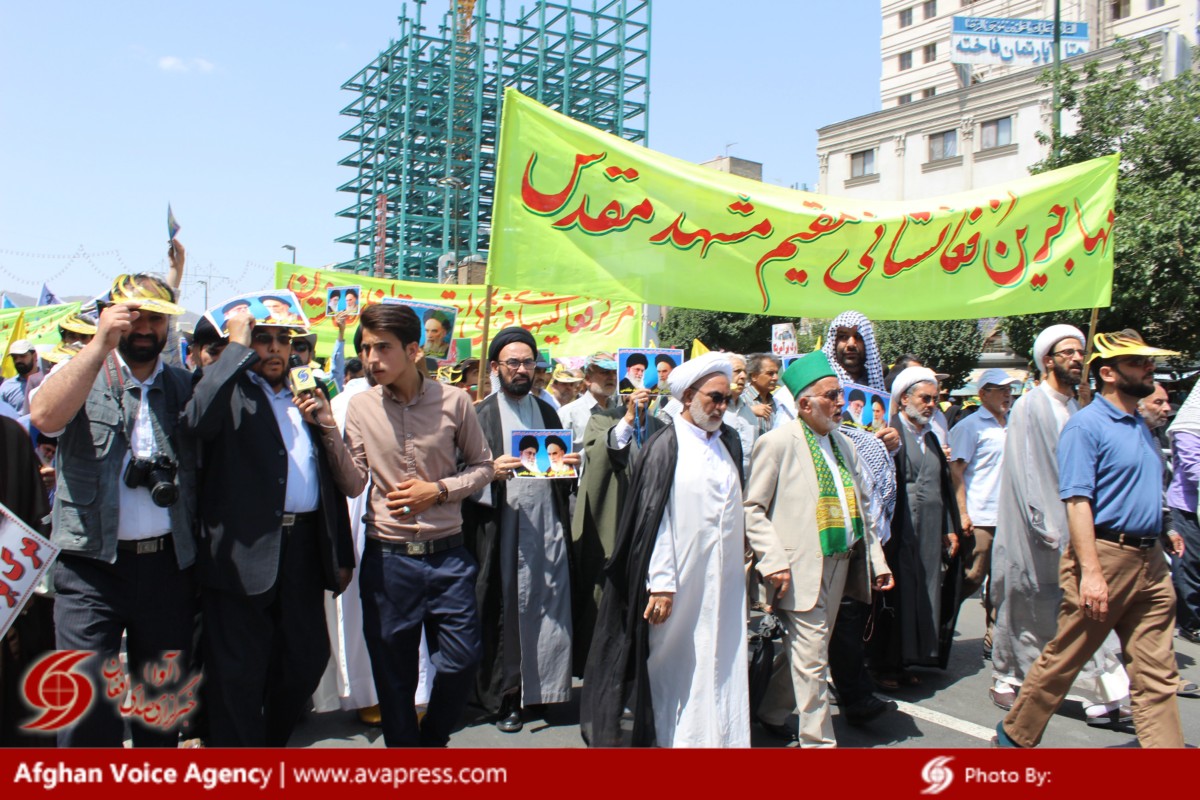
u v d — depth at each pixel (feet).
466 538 15.14
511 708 14.76
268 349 11.61
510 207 15.80
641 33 139.54
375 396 12.25
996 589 16.10
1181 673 18.20
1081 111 46.29
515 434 14.08
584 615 15.93
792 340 31.76
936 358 71.20
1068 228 19.17
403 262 138.51
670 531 12.26
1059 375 15.47
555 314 32.17
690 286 16.78
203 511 10.98
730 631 12.64
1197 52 56.03
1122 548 11.90
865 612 14.76
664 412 17.16
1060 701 12.44
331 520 11.85
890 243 18.01
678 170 16.72
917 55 157.89
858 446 16.15
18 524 9.34
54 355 13.91
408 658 11.97
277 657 11.76
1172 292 40.37
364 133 158.51
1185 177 42.55
